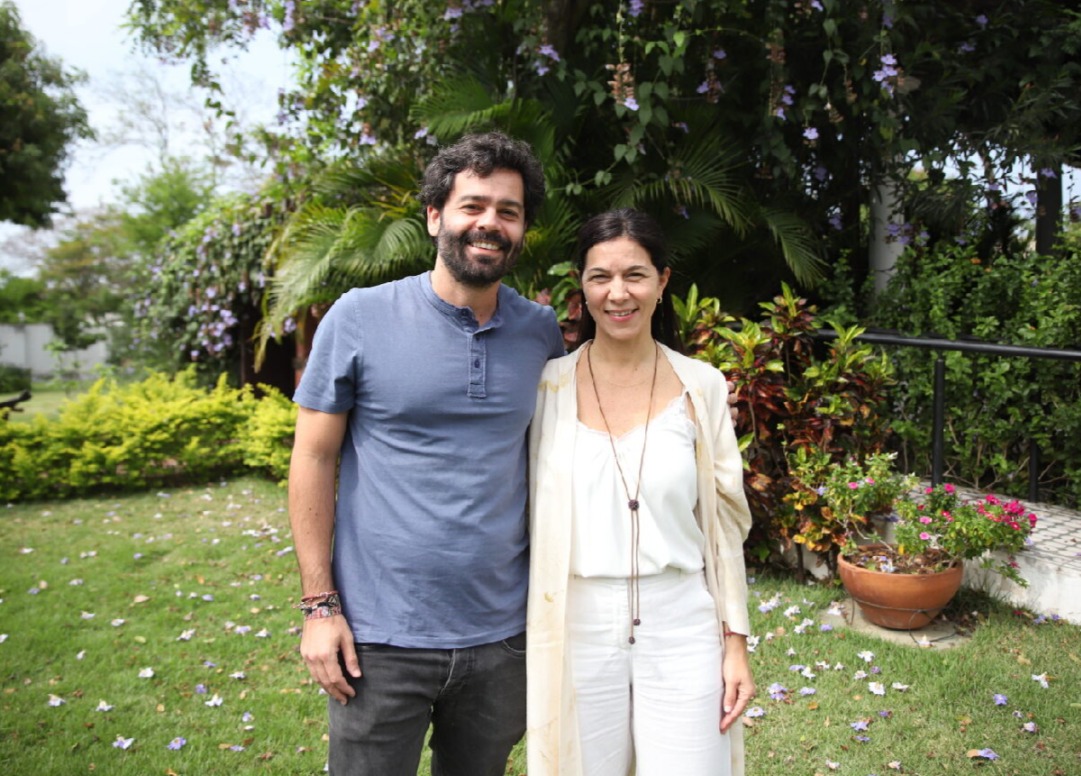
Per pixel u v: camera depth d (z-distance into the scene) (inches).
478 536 63.9
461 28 203.9
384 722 64.6
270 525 219.6
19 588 171.8
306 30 223.0
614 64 194.9
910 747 101.4
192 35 219.0
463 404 63.9
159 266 394.6
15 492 253.3
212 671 130.5
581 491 66.6
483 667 65.5
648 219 68.9
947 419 185.9
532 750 65.1
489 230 62.0
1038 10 199.8
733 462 69.7
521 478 69.1
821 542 149.8
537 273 191.6
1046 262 183.9
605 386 70.9
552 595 65.5
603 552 65.6
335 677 63.2
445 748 72.0
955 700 111.0
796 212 218.2
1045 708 108.0
